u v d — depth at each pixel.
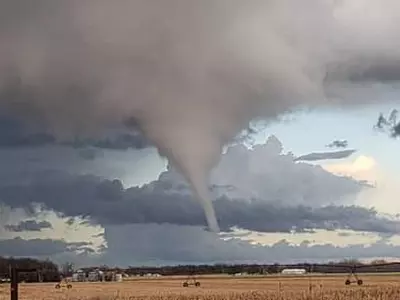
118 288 102.19
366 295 70.75
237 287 91.62
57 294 84.94
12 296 43.25
